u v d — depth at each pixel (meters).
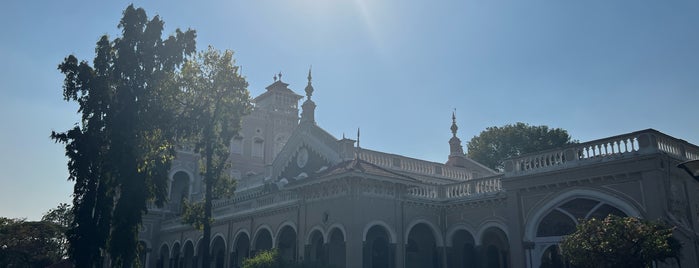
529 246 25.28
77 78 26.17
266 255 25.22
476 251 28.33
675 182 22.52
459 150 43.62
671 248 17.98
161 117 26.23
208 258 26.08
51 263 59.59
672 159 22.33
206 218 26.52
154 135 26.33
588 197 23.55
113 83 26.31
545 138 61.50
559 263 24.39
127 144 25.12
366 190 27.27
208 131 26.97
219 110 27.19
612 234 17.33
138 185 25.64
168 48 26.98
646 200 21.34
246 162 56.56
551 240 24.72
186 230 46.47
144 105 26.16
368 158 32.25
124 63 26.22
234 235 38.69
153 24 27.20
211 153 27.23
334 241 29.27
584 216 23.69
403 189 28.95
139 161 25.72
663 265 20.62
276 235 32.97
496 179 28.02
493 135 64.44
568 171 24.16
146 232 50.56
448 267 29.44
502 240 28.31
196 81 27.36
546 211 25.06
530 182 25.66
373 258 28.48
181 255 46.31
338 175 26.72
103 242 25.61
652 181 21.25
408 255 29.36
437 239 29.91
